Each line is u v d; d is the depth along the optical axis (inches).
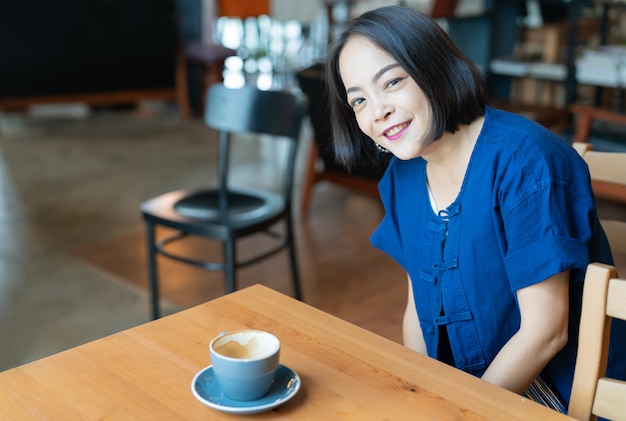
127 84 240.7
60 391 38.6
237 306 48.4
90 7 221.6
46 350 100.7
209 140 221.6
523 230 46.3
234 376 36.4
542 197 46.1
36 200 164.9
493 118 49.0
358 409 36.8
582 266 45.3
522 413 36.4
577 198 47.0
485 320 50.3
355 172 147.7
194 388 37.8
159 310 104.2
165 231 145.2
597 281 39.9
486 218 48.4
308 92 139.4
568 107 157.8
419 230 52.7
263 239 141.4
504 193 47.1
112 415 36.4
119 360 41.6
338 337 44.2
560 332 46.4
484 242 48.8
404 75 45.5
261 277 123.7
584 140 141.7
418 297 53.8
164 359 41.7
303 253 134.5
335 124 53.3
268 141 221.1
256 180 182.1
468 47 184.9
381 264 129.0
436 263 51.3
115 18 226.2
